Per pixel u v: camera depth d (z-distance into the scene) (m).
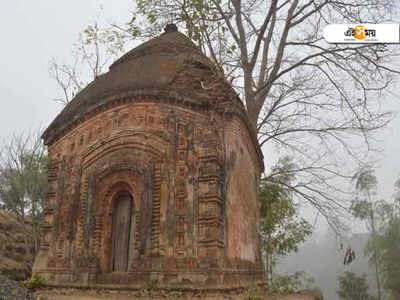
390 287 30.33
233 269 8.99
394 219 31.33
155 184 9.00
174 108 9.51
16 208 18.64
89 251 9.15
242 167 10.98
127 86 9.85
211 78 9.99
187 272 8.14
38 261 9.74
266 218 16.67
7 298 6.73
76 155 10.22
